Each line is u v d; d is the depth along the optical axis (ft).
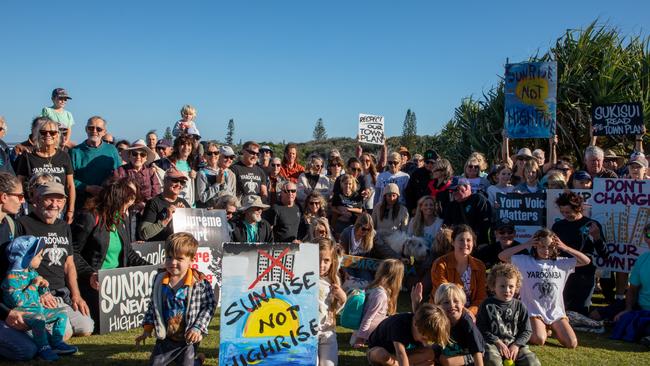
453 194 28.99
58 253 19.88
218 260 25.22
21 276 17.57
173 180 24.86
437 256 25.50
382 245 28.40
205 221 25.08
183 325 15.81
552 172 29.73
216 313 24.56
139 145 28.86
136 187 24.63
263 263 16.70
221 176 31.40
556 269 21.94
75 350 18.38
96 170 29.50
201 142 39.60
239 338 16.17
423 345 16.72
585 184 28.76
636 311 22.41
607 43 48.91
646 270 22.71
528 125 35.47
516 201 28.55
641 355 20.11
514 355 17.89
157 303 15.78
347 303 20.08
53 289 19.80
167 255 15.79
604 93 46.03
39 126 26.18
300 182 36.35
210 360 17.99
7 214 19.84
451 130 63.82
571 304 24.67
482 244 28.09
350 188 33.73
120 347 19.22
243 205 26.68
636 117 36.14
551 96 34.96
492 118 52.60
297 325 16.60
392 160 36.47
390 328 16.71
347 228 29.32
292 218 29.89
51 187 19.51
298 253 16.96
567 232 24.90
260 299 16.51
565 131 46.85
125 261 22.49
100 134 29.89
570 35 50.31
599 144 46.83
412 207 34.47
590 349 20.80
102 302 21.07
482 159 33.50
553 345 21.34
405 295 28.86
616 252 26.91
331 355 17.63
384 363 16.87
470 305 21.99
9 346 16.97
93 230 21.61
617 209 26.94
